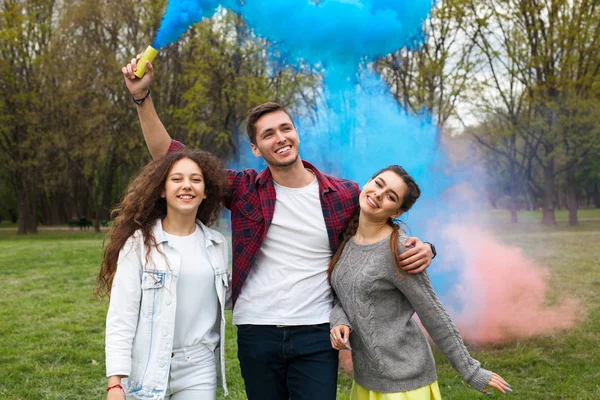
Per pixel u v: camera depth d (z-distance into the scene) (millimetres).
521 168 18031
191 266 2145
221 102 17391
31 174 21172
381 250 2160
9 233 23297
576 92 16078
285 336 2176
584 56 15719
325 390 2162
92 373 4148
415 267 2100
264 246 2268
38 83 20406
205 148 19000
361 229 2236
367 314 2158
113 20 19688
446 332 2141
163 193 2221
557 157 17516
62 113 20344
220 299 2180
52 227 29266
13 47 19906
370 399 2197
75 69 20000
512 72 15898
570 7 15500
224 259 2260
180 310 2117
